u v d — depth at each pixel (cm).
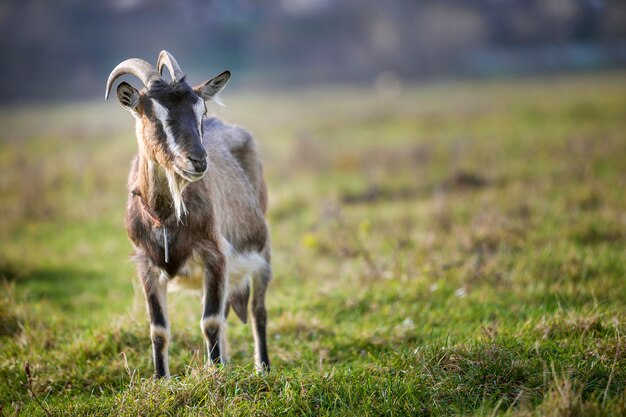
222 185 1997
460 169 4691
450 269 2711
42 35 18862
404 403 1575
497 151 5588
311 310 2455
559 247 2902
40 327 2309
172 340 2136
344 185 4706
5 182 4988
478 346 1738
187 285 1917
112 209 4403
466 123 7925
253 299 2109
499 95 11906
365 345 2109
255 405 1577
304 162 5525
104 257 3450
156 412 1584
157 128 1688
